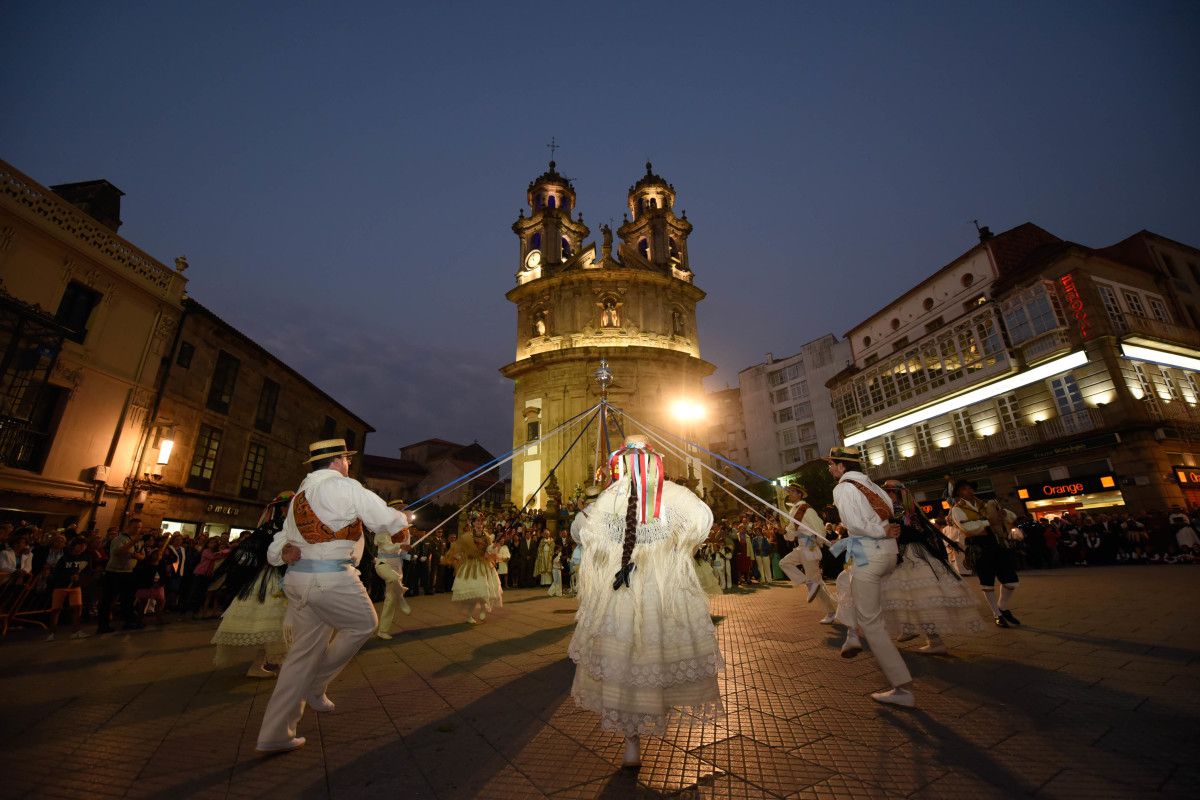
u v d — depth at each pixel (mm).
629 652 2791
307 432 26031
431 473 55625
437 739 3258
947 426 28016
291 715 3158
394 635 7480
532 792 2504
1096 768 2494
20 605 8883
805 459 53594
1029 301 23875
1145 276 24844
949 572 4898
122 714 3918
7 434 13008
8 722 3723
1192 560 15711
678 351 31266
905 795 2344
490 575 8797
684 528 3139
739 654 5332
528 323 34188
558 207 37875
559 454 29422
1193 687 3539
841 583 5020
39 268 13969
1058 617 6586
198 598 11508
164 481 17109
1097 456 21484
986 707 3418
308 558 3305
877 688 4004
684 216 38375
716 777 2609
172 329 17766
